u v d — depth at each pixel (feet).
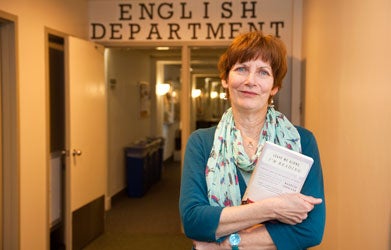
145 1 13.91
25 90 10.02
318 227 3.52
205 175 3.77
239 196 3.67
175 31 13.85
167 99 30.07
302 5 13.09
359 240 6.09
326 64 8.86
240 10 13.61
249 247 3.52
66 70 11.46
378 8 5.36
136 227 14.87
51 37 11.77
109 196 17.88
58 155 12.30
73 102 11.68
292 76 13.35
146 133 25.66
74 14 12.83
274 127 3.81
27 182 10.19
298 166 3.46
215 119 20.76
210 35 13.74
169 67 30.78
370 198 5.57
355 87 6.44
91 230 13.16
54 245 12.26
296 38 13.25
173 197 19.79
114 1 13.99
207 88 21.03
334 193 7.88
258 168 3.53
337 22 7.82
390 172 4.79
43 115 10.85
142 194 19.92
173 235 13.97
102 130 13.78
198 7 13.75
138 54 23.12
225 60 3.92
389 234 4.79
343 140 7.21
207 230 3.52
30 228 10.36
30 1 10.18
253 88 3.68
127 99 21.02
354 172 6.43
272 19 13.52
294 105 13.35
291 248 3.49
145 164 20.53
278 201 3.39
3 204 9.86
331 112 8.29
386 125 4.96
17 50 9.65
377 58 5.37
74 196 11.87
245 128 3.84
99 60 13.38
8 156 9.77
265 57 3.68
